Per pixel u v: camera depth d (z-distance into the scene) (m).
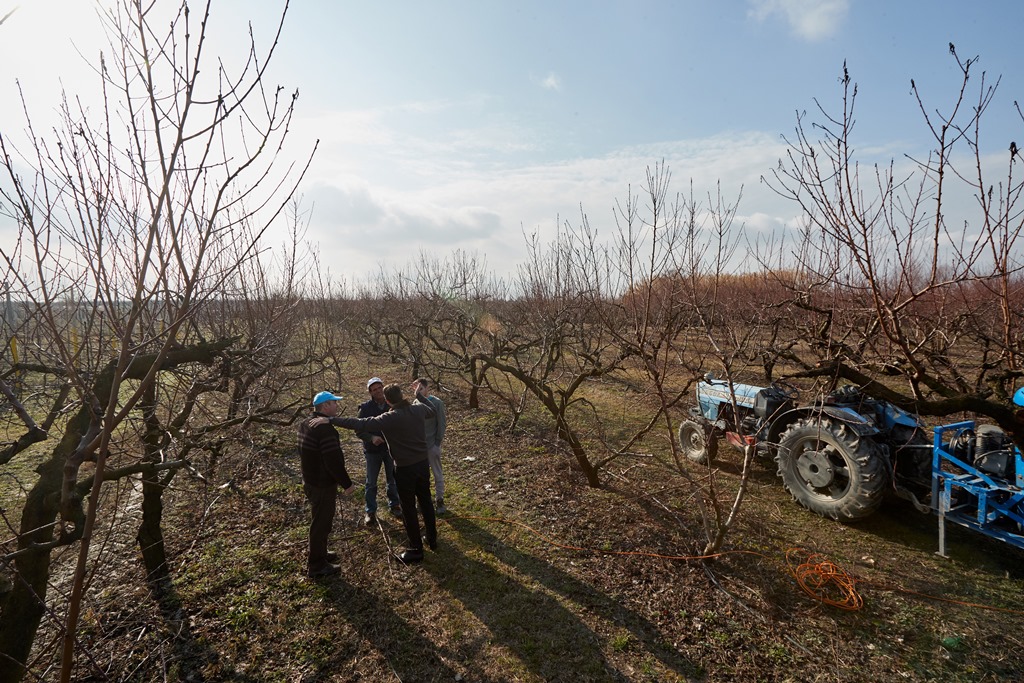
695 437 6.46
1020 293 5.52
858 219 2.74
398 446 4.19
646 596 3.80
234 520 4.92
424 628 3.50
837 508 4.64
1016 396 3.67
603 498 5.37
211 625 3.52
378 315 15.91
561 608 3.68
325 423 4.05
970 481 3.98
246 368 5.28
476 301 14.04
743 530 4.63
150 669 3.13
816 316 8.29
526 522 4.93
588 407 9.03
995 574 3.92
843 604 3.60
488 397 10.02
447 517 5.06
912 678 2.98
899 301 4.52
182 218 1.72
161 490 3.95
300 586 3.94
